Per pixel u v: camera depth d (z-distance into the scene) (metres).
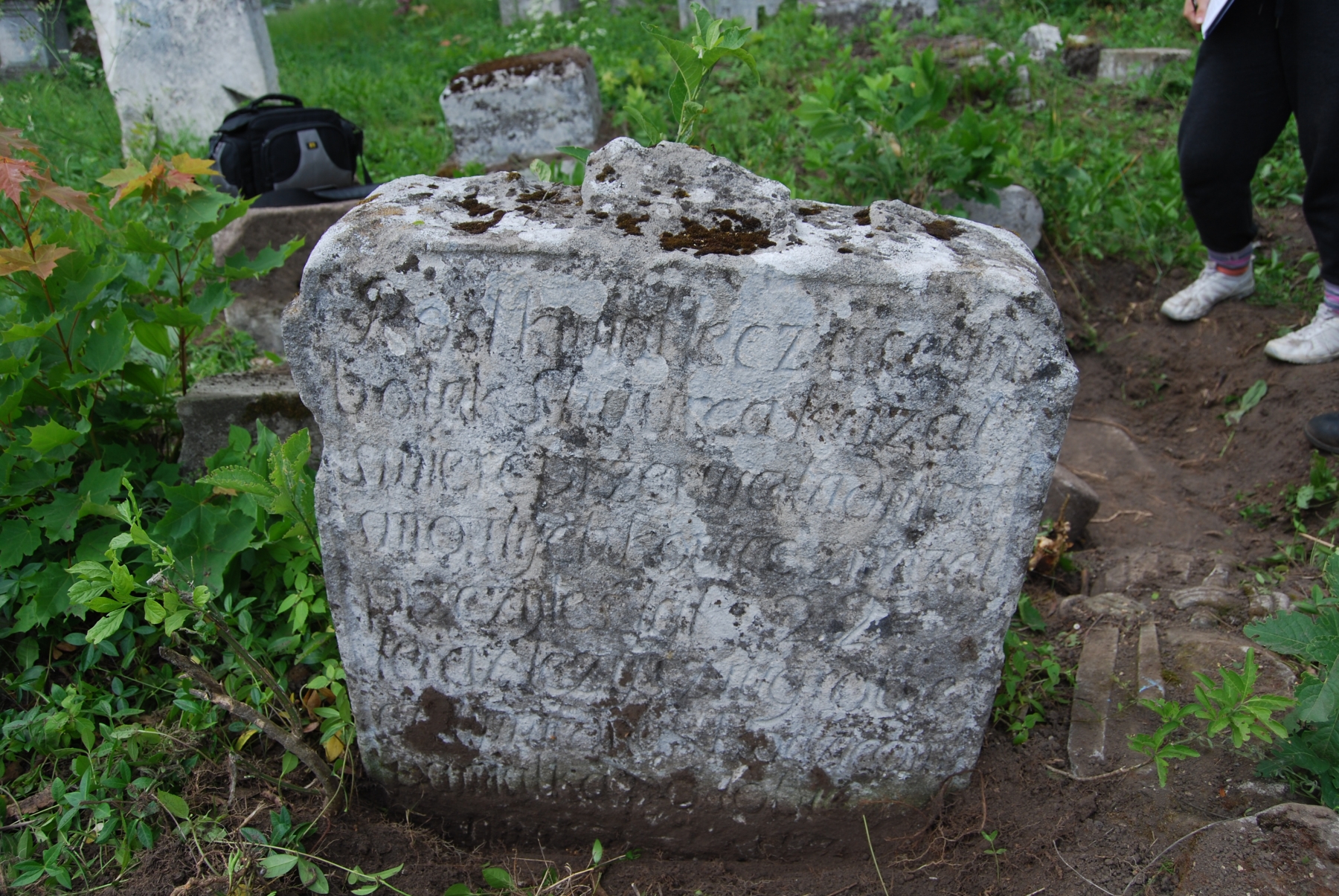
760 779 2.20
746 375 1.75
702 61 1.99
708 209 1.79
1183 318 4.18
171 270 2.81
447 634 2.06
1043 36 6.59
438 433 1.83
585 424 1.81
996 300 1.67
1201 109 3.59
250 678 2.29
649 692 2.10
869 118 4.50
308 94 7.09
